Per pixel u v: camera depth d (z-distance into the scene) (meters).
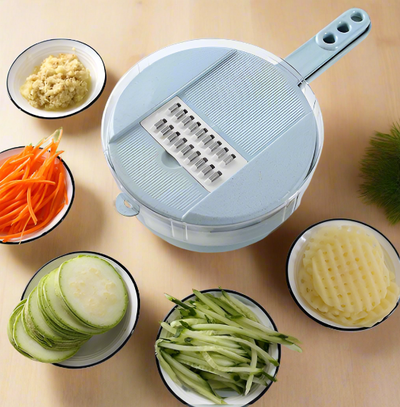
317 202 0.80
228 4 0.97
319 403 0.68
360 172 0.82
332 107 0.87
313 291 0.70
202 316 0.67
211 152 0.63
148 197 0.61
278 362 0.63
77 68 0.86
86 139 0.85
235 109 0.66
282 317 0.73
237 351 0.64
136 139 0.64
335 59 0.72
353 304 0.67
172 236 0.65
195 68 0.68
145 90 0.67
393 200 0.76
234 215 0.60
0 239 0.72
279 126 0.65
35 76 0.86
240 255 0.77
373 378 0.69
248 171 0.62
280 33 0.95
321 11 0.97
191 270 0.75
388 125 0.86
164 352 0.64
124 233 0.78
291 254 0.72
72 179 0.77
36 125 0.86
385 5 0.97
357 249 0.70
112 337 0.69
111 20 0.96
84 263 0.67
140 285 0.74
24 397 0.67
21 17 0.97
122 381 0.69
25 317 0.64
